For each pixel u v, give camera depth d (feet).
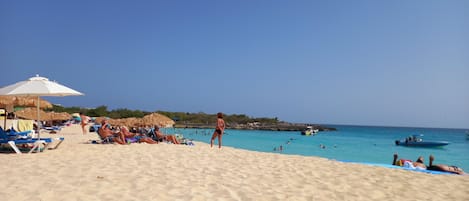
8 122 65.16
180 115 212.43
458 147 91.97
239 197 14.65
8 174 17.67
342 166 23.73
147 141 39.63
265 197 14.85
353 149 76.95
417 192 17.04
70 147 30.99
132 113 182.19
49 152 27.07
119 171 19.21
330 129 215.31
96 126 72.43
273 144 85.10
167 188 15.62
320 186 17.46
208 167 21.67
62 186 15.29
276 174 20.18
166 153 27.58
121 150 29.07
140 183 16.37
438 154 70.74
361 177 20.12
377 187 17.75
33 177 17.04
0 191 14.23
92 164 21.29
